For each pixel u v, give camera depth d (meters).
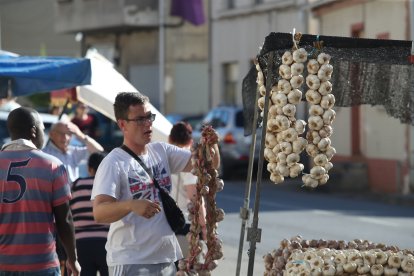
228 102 40.91
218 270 12.92
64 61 10.44
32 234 7.25
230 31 40.12
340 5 29.95
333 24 31.02
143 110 7.04
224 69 40.97
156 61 47.16
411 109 7.62
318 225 18.34
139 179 7.00
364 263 6.84
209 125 6.81
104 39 51.22
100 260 9.71
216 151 6.84
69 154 11.40
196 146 6.77
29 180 7.29
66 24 50.56
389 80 7.60
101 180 6.88
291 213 20.72
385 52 6.93
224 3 40.50
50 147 11.25
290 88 6.72
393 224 18.64
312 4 31.73
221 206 22.09
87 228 9.68
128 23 46.09
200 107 47.12
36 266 7.25
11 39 61.34
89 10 48.50
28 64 10.38
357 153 29.12
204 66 47.06
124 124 7.07
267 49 6.73
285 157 6.73
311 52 6.80
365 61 6.93
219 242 6.80
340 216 20.17
